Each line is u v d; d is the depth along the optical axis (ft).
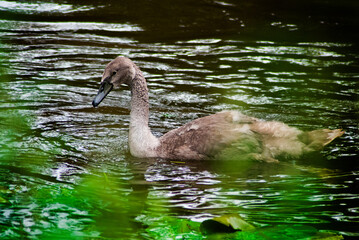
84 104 46.68
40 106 45.37
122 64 38.65
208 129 37.17
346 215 28.40
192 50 61.62
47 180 31.91
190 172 34.65
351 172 34.32
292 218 27.94
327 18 78.33
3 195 29.37
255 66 56.65
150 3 81.61
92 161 35.70
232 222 26.25
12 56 56.44
